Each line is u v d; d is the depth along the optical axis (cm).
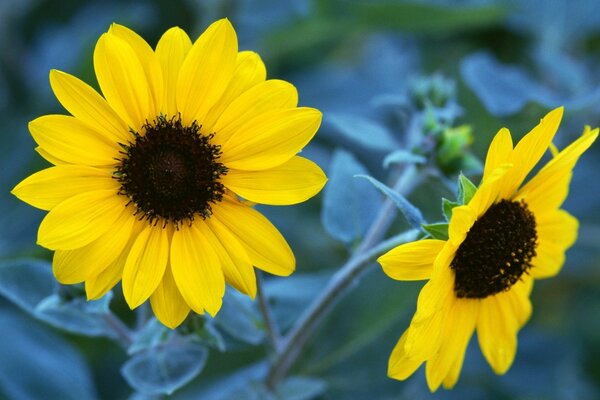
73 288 52
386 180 69
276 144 49
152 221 49
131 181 49
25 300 54
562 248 54
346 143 70
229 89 49
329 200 57
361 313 63
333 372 64
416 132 59
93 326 54
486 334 53
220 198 50
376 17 68
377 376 64
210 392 61
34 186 48
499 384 68
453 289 51
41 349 63
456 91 69
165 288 49
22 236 69
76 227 48
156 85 49
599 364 70
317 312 54
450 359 51
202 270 49
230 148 49
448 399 66
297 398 57
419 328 47
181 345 54
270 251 49
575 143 50
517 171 50
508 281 52
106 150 49
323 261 68
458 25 69
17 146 70
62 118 48
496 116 65
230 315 54
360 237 57
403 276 48
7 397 61
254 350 63
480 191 47
